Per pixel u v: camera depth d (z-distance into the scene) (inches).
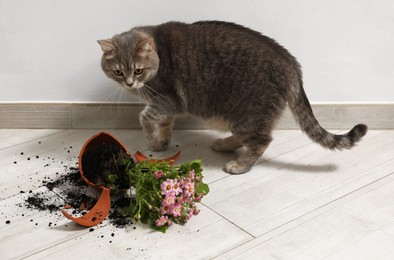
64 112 59.8
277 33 56.0
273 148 56.7
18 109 59.5
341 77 57.7
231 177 52.0
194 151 56.5
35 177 51.8
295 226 45.6
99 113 59.9
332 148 52.8
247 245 43.8
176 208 44.9
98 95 59.3
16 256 42.9
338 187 50.3
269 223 46.0
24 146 57.1
